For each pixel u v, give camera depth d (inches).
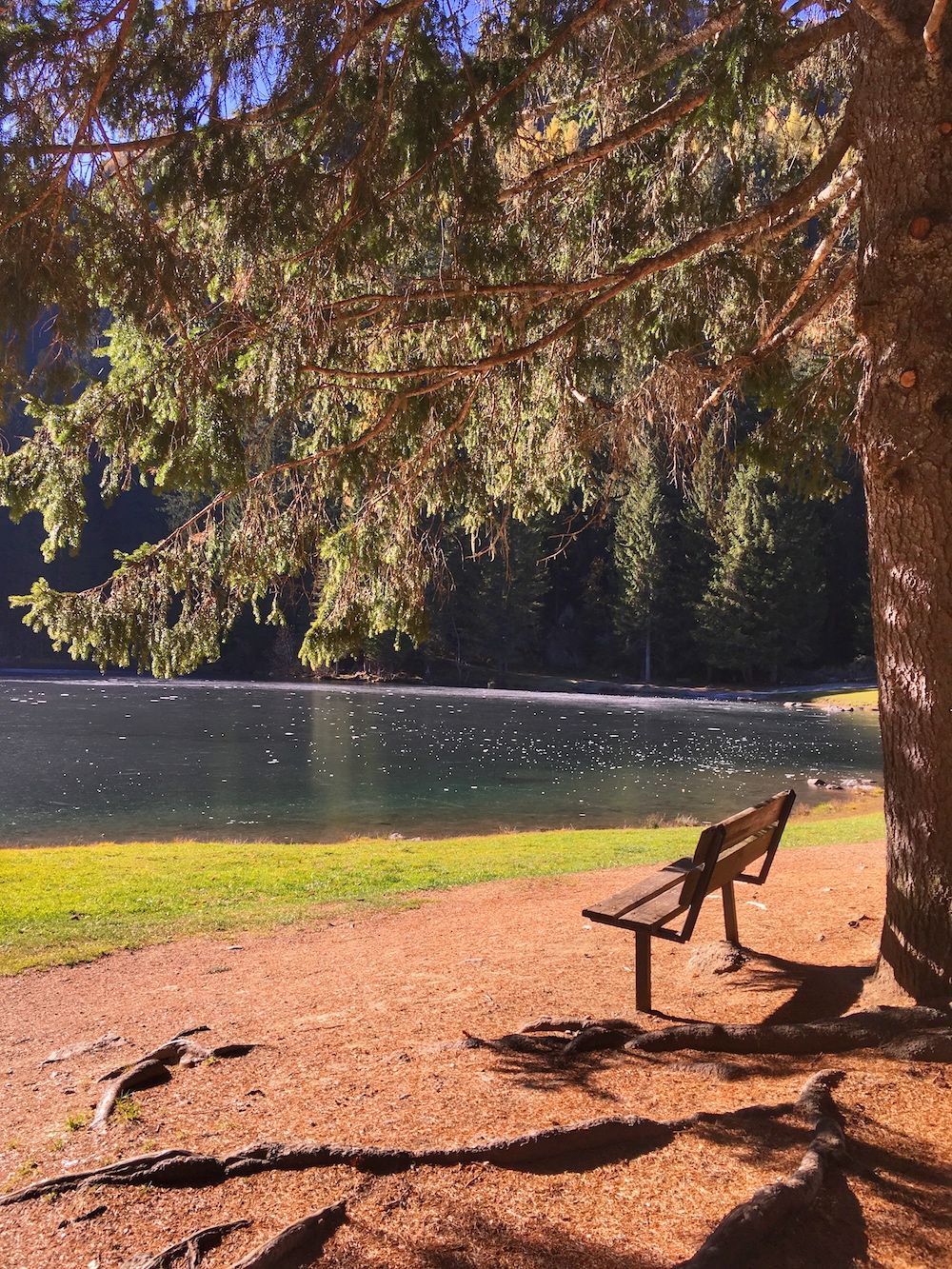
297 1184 109.0
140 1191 110.4
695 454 265.0
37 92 171.6
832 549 2694.4
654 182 225.3
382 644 2455.7
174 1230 101.7
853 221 256.1
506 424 259.1
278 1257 92.9
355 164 187.2
